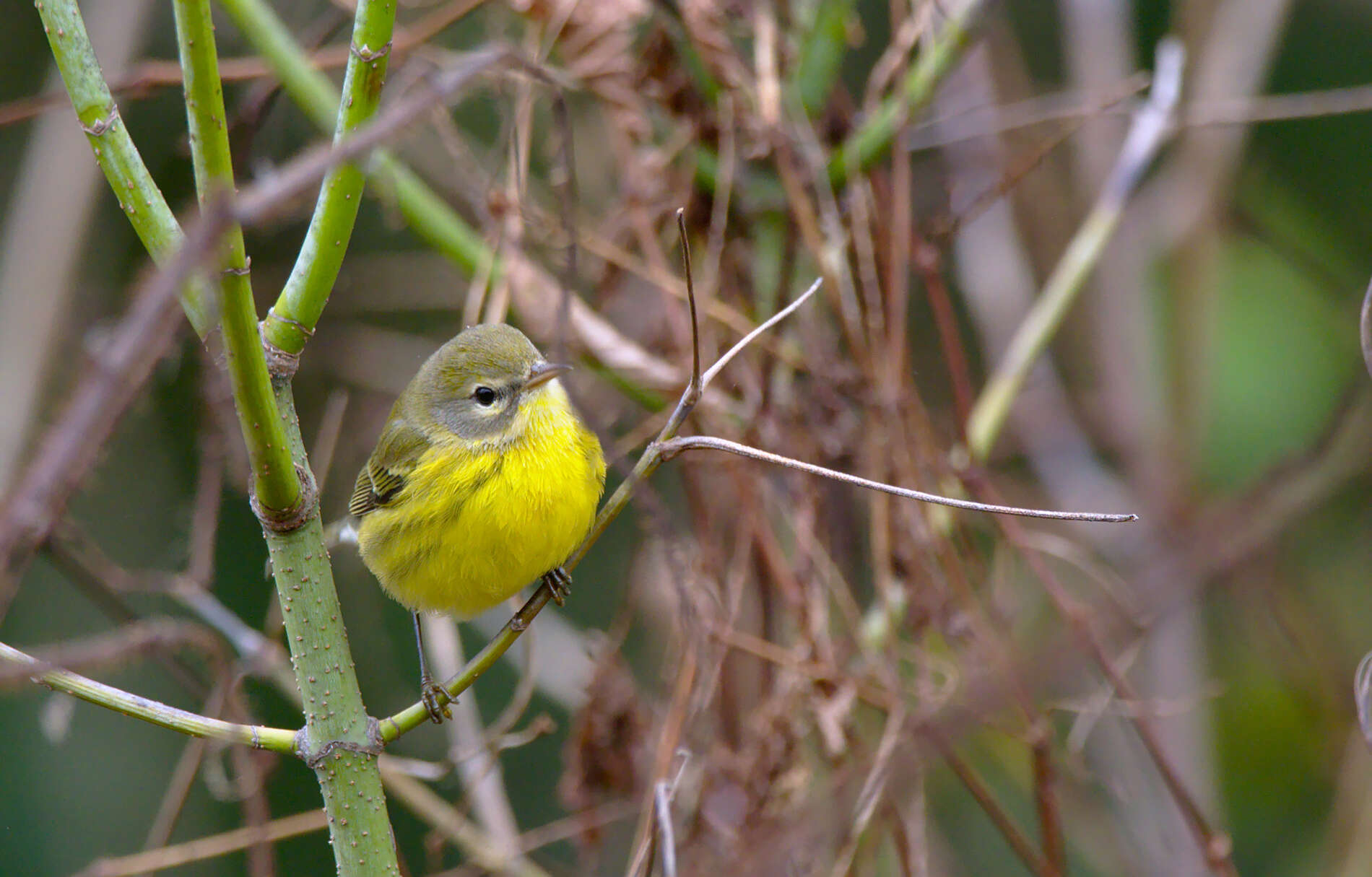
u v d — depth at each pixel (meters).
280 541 5.84
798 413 9.96
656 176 10.69
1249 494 11.46
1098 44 13.20
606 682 10.16
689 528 11.41
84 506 12.44
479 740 10.05
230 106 12.50
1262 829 13.09
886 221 10.29
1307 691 12.59
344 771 5.91
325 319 13.83
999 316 12.88
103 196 13.50
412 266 13.96
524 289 9.98
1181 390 13.05
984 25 10.30
